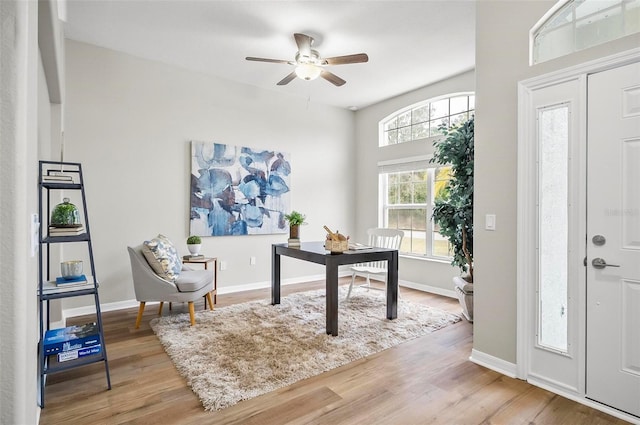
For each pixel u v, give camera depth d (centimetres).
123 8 288
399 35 332
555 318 208
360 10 292
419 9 290
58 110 304
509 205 228
